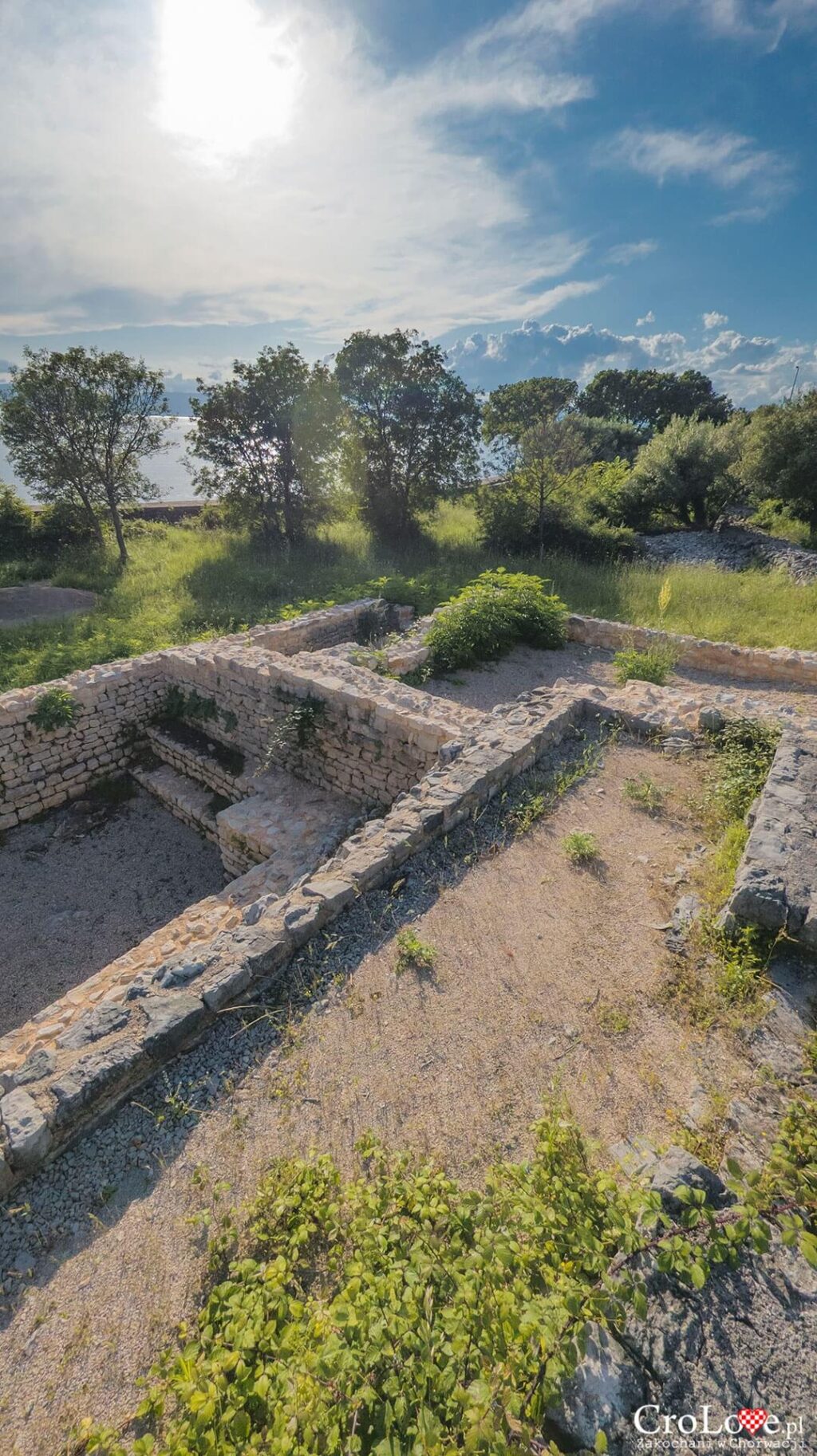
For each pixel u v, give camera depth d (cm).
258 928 409
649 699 737
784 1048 325
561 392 3850
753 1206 233
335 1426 193
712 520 2277
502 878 464
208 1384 201
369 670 836
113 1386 231
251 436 1808
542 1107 313
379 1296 222
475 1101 317
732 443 2155
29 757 848
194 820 855
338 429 1841
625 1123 303
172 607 1427
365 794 741
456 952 402
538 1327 205
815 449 1950
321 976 390
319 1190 276
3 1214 286
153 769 938
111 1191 290
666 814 544
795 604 1238
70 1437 220
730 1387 206
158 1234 274
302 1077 332
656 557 1825
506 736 618
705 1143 288
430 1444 181
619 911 432
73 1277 262
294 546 1923
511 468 1945
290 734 764
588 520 1827
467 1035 349
